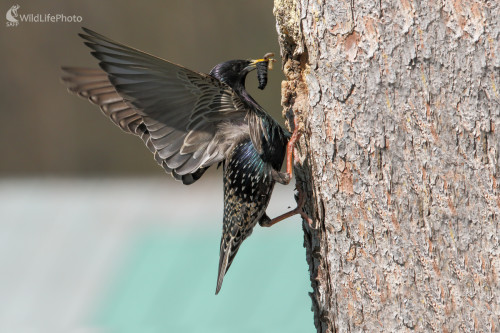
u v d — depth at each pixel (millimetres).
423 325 6922
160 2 26141
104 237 14797
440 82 6684
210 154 8375
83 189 19969
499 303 6598
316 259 7906
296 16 7668
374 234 7133
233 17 26000
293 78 7965
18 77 26453
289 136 8414
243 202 8656
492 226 6605
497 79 6504
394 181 6965
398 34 6816
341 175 7262
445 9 6633
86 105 26625
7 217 16531
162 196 17719
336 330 7574
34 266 13828
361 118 7070
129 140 26438
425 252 6871
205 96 8016
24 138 26500
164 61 7480
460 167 6680
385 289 7113
